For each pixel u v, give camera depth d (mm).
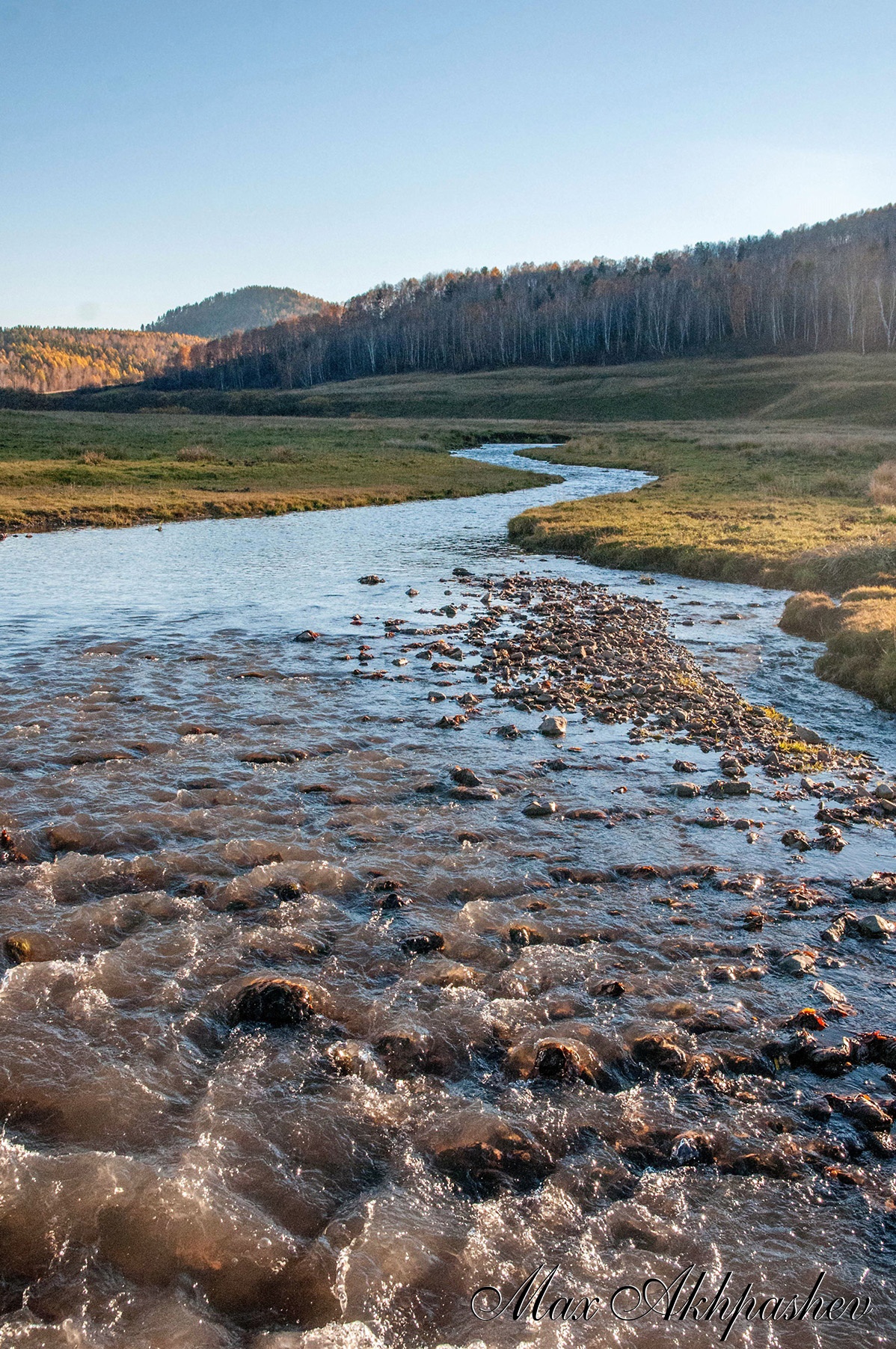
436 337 191875
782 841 9359
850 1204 4922
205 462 50938
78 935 7172
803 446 59938
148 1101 5453
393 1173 5051
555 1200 4906
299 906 7742
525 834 9336
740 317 156625
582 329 173625
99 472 43844
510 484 49125
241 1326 4160
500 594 22516
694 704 14062
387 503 42938
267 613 19734
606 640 17906
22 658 15477
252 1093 5555
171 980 6629
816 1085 5816
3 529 31266
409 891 8062
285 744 11656
